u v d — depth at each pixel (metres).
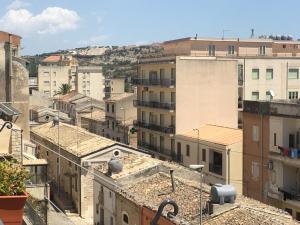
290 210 46.19
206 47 89.75
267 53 94.44
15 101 50.38
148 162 42.88
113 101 96.00
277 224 28.08
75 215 52.84
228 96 74.12
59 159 61.06
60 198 57.66
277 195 47.31
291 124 46.69
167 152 74.19
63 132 69.25
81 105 114.25
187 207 32.06
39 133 73.00
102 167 45.09
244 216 29.56
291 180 47.16
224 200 30.72
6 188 12.76
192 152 65.81
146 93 83.00
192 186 35.88
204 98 73.12
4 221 12.51
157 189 37.12
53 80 174.62
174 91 72.56
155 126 77.56
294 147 46.97
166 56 76.00
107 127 100.31
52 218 25.41
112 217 41.12
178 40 91.50
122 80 131.62
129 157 46.47
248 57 81.38
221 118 74.06
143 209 34.19
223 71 73.75
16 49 60.56
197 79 72.62
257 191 50.44
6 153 24.34
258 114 49.72
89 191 52.66
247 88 81.50
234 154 57.44
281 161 46.62
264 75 82.50
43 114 99.38
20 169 13.56
